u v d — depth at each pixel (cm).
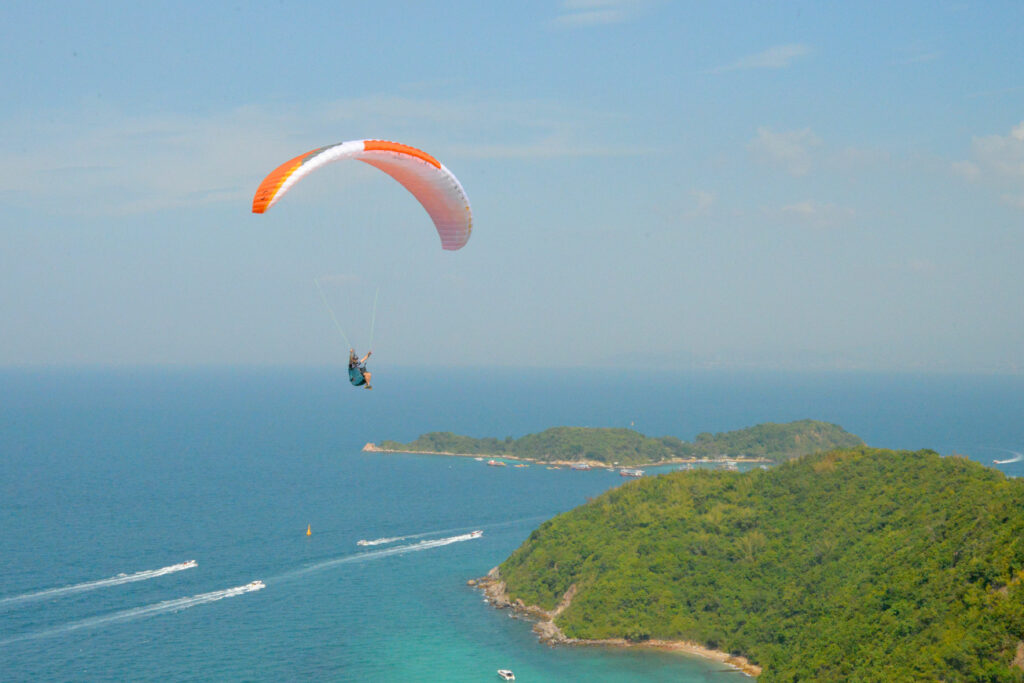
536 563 12462
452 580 13712
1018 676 5503
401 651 10325
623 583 10944
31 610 11819
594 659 9888
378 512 19812
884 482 10644
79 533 16838
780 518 11256
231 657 10131
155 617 11631
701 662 9631
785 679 7688
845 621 7900
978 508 7762
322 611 11956
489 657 10069
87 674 9519
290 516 19200
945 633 6359
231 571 14100
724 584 10531
